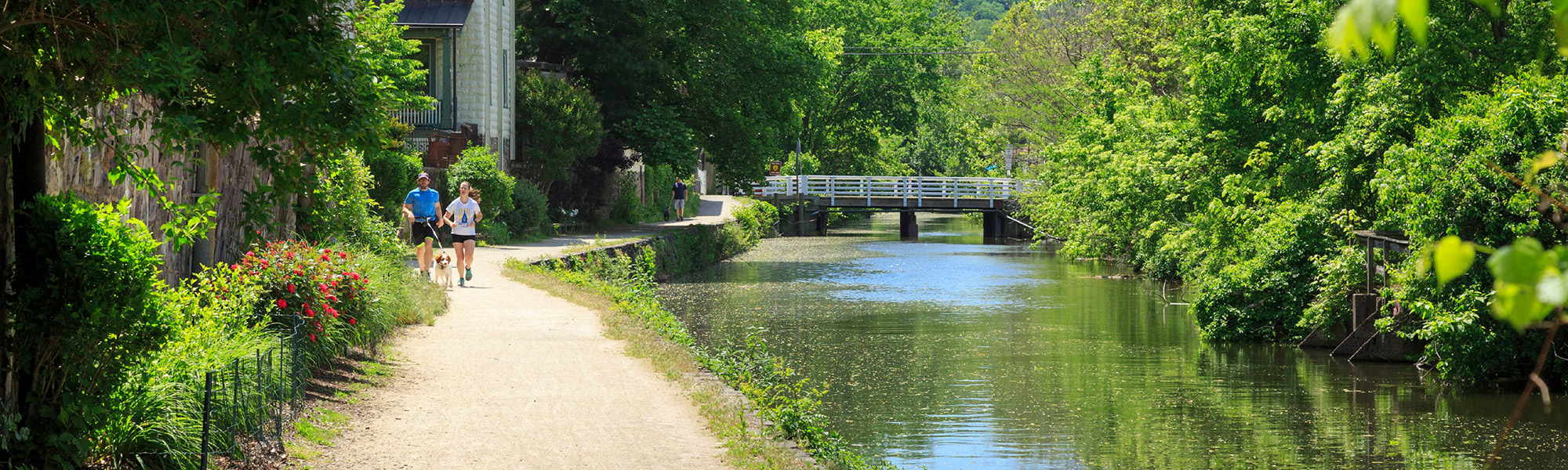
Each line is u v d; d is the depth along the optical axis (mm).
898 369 16609
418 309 14117
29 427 5789
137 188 6215
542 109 35188
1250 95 24938
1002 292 27609
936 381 15766
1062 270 34188
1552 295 1296
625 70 36719
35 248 5676
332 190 14344
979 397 14695
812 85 40344
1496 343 15445
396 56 20984
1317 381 16109
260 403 7359
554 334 13617
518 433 8305
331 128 5699
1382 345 17938
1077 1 44906
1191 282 25609
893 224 72312
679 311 23359
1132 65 36875
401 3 19750
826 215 61375
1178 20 29719
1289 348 19219
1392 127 19094
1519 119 15000
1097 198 32688
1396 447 12242
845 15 64250
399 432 8227
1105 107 34844
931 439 12398
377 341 11773
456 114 32125
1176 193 28156
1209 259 22828
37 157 5785
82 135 5938
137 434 6328
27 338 5723
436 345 12430
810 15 59812
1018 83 48781
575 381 10570
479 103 32062
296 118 5559
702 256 37312
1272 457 11742
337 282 10688
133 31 5195
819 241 50625
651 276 29156
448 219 18609
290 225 12578
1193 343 19641
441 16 31266
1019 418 13438
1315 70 22109
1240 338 19812
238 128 5723
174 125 5449
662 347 12742
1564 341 15641
